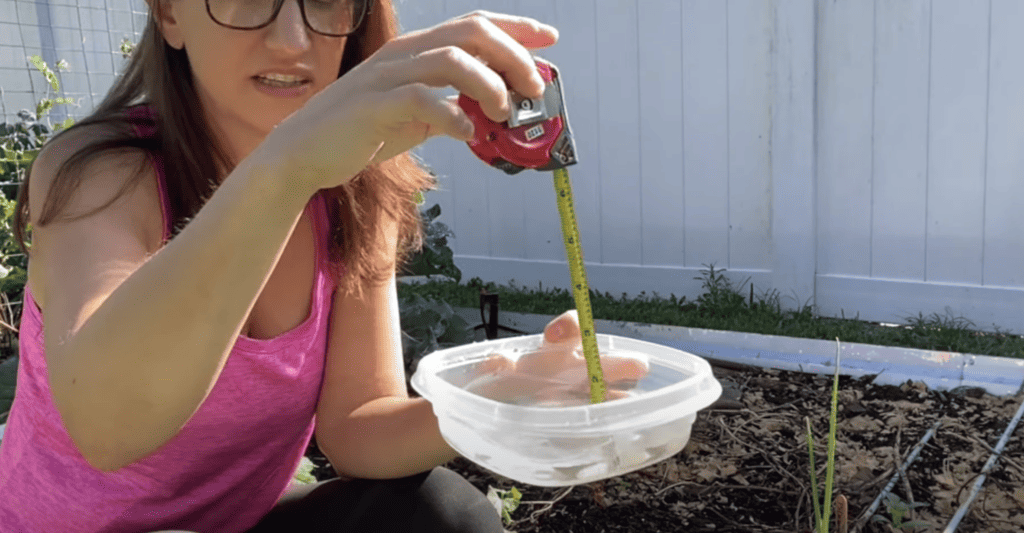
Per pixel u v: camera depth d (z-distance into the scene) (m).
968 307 4.14
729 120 4.59
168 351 0.86
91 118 1.18
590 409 0.98
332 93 0.83
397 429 1.39
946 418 3.04
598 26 4.84
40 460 1.21
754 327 4.12
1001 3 3.90
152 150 1.16
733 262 4.71
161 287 0.84
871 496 2.41
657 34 4.70
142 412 0.89
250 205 0.82
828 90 4.33
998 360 3.39
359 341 1.47
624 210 4.95
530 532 2.27
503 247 5.34
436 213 4.29
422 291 5.09
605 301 4.83
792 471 2.61
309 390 1.40
